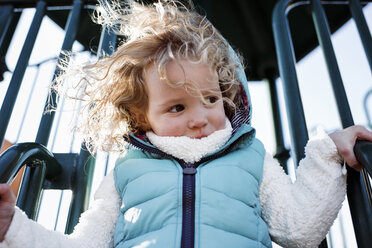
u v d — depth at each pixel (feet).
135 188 2.69
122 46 3.29
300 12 9.04
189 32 3.18
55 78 3.68
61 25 6.50
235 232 2.42
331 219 2.49
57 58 3.80
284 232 2.59
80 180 3.33
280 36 3.92
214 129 2.88
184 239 2.32
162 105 2.87
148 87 3.03
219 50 3.15
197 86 2.79
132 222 2.52
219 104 2.94
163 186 2.60
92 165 3.45
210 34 3.33
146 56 3.09
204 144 2.77
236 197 2.58
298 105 3.36
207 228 2.38
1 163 2.49
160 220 2.45
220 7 10.06
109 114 3.41
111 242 2.74
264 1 9.95
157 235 2.38
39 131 3.46
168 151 2.80
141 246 2.38
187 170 2.65
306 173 2.62
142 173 2.76
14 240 1.99
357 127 2.50
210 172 2.66
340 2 4.46
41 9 4.31
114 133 3.42
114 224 2.79
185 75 2.79
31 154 2.81
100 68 3.37
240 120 3.20
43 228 2.26
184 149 2.76
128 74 3.23
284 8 4.21
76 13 4.20
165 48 3.01
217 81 2.96
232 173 2.68
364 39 3.98
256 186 2.73
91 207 2.83
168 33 3.14
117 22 3.70
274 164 2.94
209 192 2.53
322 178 2.51
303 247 2.52
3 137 3.44
